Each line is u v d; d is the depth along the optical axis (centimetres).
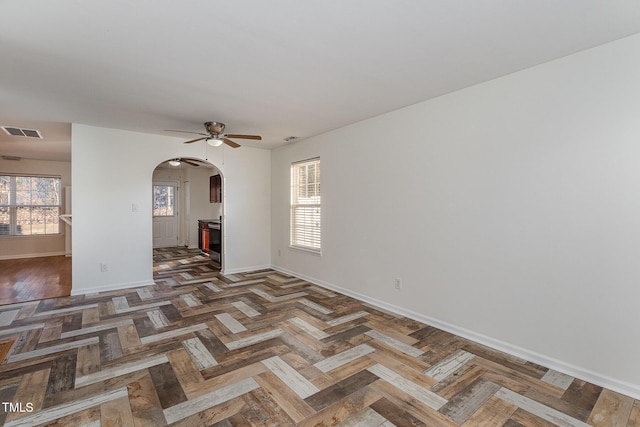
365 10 171
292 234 546
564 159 231
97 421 177
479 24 187
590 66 218
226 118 383
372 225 386
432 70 251
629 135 204
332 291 443
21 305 379
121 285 456
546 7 170
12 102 323
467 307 291
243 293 434
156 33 195
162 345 273
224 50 217
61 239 738
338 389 210
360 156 400
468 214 289
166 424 175
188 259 696
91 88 285
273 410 188
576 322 227
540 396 204
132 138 459
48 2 162
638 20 183
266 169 599
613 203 211
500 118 265
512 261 260
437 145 313
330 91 295
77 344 274
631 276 205
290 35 198
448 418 183
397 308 355
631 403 197
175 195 895
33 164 697
